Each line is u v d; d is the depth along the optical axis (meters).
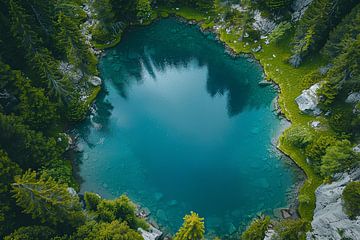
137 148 66.31
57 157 59.94
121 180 62.12
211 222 56.91
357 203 41.00
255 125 68.44
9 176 47.56
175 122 70.19
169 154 65.56
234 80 76.31
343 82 60.66
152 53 82.25
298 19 76.12
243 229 55.97
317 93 63.88
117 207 51.75
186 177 62.47
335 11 65.69
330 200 51.50
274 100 70.88
